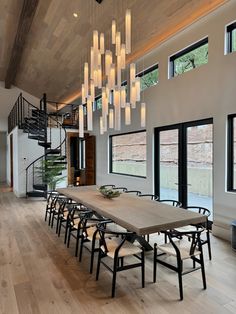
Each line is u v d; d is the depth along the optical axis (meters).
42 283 2.78
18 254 3.57
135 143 6.79
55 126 9.20
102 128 3.94
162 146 5.75
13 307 2.35
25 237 4.30
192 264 3.19
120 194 4.23
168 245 2.82
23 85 10.80
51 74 8.70
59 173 7.87
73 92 9.64
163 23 4.77
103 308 2.31
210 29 4.36
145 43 5.62
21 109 8.27
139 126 6.39
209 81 4.39
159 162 5.86
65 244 3.97
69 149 9.48
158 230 2.52
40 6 5.51
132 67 3.55
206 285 2.69
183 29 4.89
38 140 7.98
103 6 4.75
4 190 9.99
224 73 4.12
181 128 5.15
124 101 3.66
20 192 8.30
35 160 8.21
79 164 10.03
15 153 8.93
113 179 7.69
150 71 6.11
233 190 4.12
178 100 5.11
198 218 2.79
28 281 2.82
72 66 7.55
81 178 9.89
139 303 2.38
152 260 3.32
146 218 2.75
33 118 7.66
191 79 4.78
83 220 3.40
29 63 8.55
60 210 4.45
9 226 4.96
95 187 5.30
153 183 5.90
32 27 6.42
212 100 4.34
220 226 4.20
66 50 6.80
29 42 7.20
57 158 7.82
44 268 3.14
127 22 3.12
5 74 10.29
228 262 3.24
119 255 2.54
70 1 5.00
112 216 2.88
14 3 5.63
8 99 11.18
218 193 4.25
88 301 2.43
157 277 2.87
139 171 6.64
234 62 3.96
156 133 5.89
